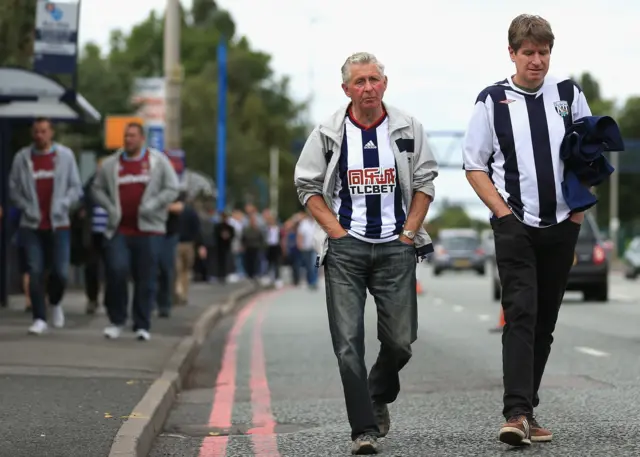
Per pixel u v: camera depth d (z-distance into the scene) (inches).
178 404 483.8
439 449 348.5
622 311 1059.3
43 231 658.2
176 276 1057.5
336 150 345.1
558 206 345.4
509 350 344.2
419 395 488.1
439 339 757.9
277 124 4505.4
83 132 1974.7
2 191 890.1
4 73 739.4
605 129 342.6
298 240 1695.4
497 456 333.1
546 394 474.3
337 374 581.0
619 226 4407.0
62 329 708.0
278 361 647.1
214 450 371.2
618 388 489.4
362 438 339.6
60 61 789.9
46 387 466.6
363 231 342.6
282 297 1428.4
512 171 348.5
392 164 344.2
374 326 863.7
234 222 1878.7
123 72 2117.4
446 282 1998.0
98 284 847.7
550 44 345.1
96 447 341.1
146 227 642.2
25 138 1247.5
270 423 430.3
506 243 346.0
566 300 1274.6
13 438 355.6
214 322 921.5
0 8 954.1
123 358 568.1
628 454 330.3
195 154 3484.3
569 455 330.6
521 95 350.3
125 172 637.3
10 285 1057.5
